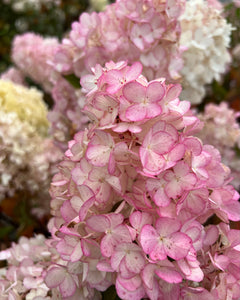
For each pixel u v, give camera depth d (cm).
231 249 45
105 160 42
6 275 52
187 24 68
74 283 45
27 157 76
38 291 49
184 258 42
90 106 44
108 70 44
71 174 43
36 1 142
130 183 43
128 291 41
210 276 45
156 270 40
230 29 70
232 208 46
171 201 42
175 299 42
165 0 58
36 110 82
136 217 41
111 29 61
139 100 42
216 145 74
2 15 144
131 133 42
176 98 44
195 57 68
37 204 83
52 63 67
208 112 76
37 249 55
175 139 42
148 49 59
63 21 151
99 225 41
